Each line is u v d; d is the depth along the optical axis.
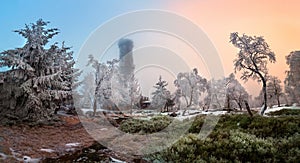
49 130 6.44
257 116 6.46
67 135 6.20
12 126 6.39
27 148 5.12
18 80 6.62
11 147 5.05
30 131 6.22
